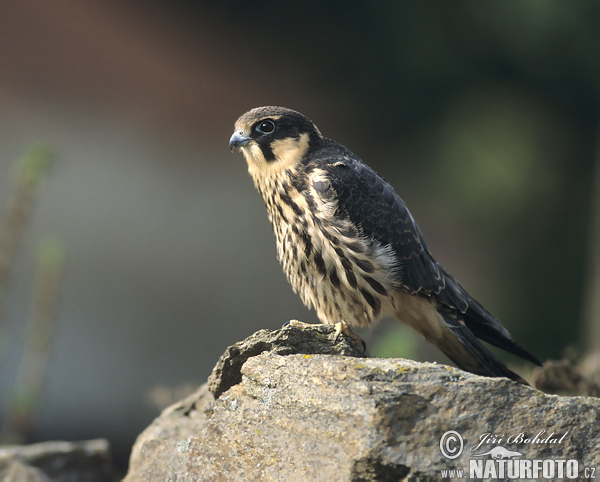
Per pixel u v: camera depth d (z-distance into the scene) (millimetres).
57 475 6117
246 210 16641
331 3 20797
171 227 15867
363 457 3689
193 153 18234
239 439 4176
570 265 18047
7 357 11406
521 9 18297
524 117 19094
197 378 13555
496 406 3846
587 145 18969
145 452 5008
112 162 16719
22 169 7746
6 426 7957
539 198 18453
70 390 12367
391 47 20500
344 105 21031
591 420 3846
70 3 20312
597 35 18141
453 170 18984
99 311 13711
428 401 3834
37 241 14070
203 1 21375
